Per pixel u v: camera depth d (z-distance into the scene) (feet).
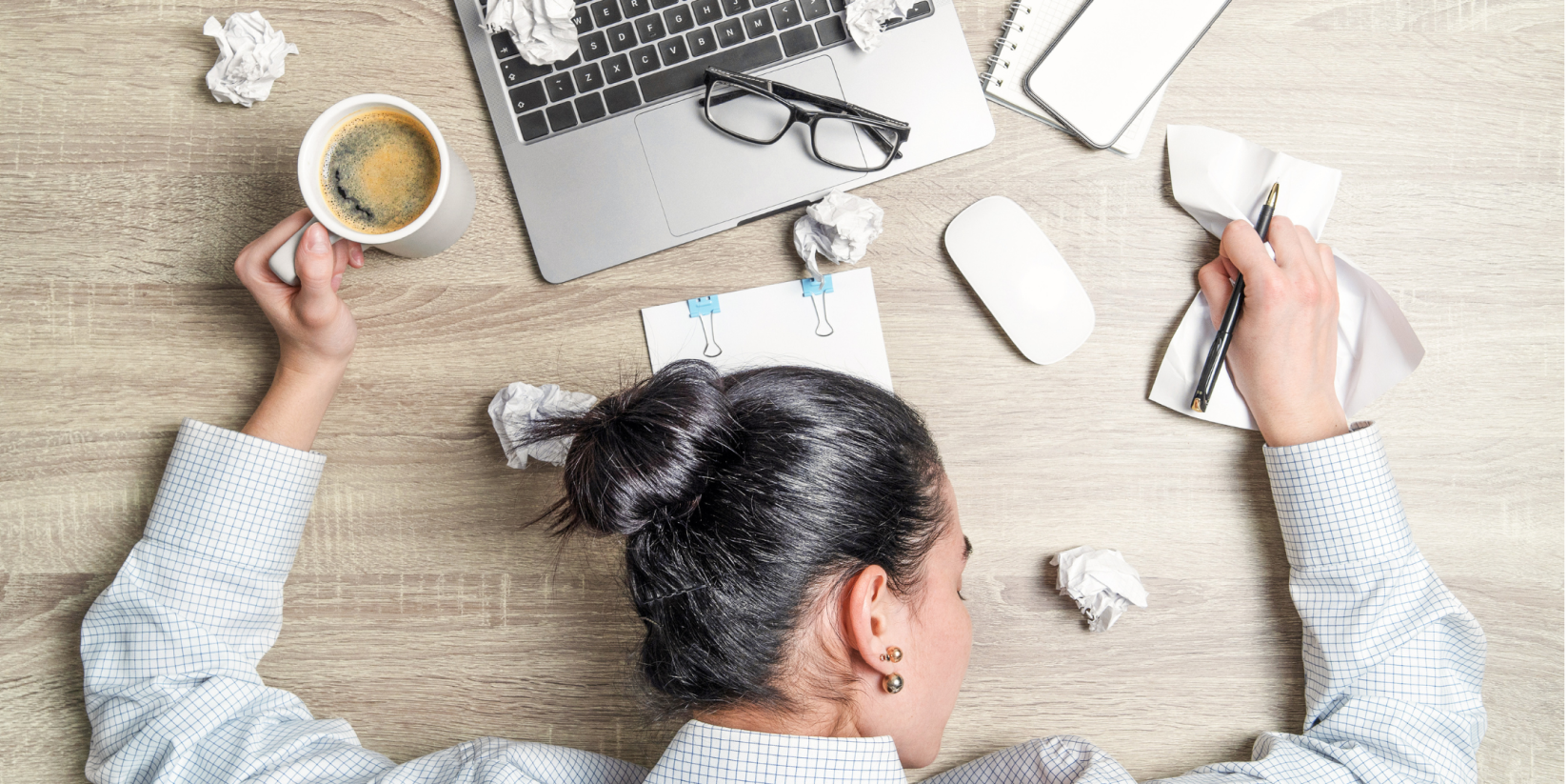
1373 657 2.50
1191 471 2.80
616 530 1.83
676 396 1.82
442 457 2.77
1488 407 2.79
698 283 2.77
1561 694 2.78
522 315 2.77
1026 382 2.80
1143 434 2.80
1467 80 2.79
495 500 2.78
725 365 2.77
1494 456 2.79
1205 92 2.80
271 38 2.67
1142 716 2.81
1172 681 2.80
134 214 2.75
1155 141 2.80
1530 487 2.79
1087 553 2.72
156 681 2.40
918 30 2.69
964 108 2.72
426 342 2.77
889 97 2.71
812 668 1.95
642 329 2.78
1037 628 2.81
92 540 2.74
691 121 2.68
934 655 2.08
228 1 2.75
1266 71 2.79
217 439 2.50
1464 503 2.80
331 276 2.36
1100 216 2.80
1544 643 2.78
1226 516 2.80
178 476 2.50
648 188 2.70
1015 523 2.80
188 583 2.45
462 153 2.74
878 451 1.85
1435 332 2.80
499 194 2.75
